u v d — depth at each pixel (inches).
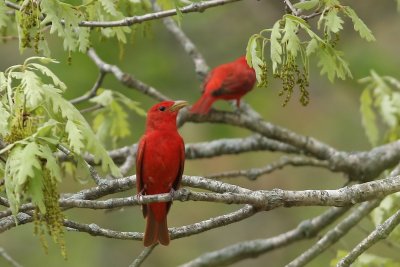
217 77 559.2
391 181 339.3
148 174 383.6
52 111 301.4
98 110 509.4
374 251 676.1
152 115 394.0
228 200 315.0
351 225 446.3
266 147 533.6
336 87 735.1
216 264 493.0
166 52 703.7
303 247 725.3
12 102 294.5
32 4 324.2
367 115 510.6
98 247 711.1
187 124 703.7
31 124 286.2
